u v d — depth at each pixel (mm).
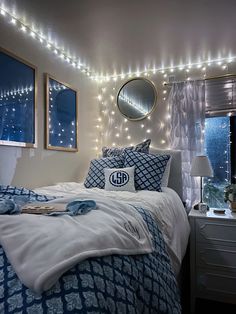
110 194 1783
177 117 2672
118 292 687
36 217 890
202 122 2570
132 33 2055
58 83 2412
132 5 1678
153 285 871
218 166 2639
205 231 1977
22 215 905
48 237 717
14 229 764
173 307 925
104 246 770
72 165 2660
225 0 1627
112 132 3084
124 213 1142
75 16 1816
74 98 2695
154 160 2223
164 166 2252
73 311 539
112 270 730
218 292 1890
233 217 1944
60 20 1877
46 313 524
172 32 2035
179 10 1736
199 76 2678
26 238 715
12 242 702
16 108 1872
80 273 640
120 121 3053
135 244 920
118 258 796
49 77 2262
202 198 2461
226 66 2564
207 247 1961
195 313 1802
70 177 2615
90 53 2449
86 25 1940
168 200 1854
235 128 2594
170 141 2729
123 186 2070
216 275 1914
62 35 2111
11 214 952
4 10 1771
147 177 2145
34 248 671
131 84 2996
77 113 2742
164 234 1383
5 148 1781
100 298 612
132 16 1809
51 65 2316
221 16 1808
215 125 2666
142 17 1821
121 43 2238
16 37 1896
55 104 2365
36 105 2090
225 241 1917
